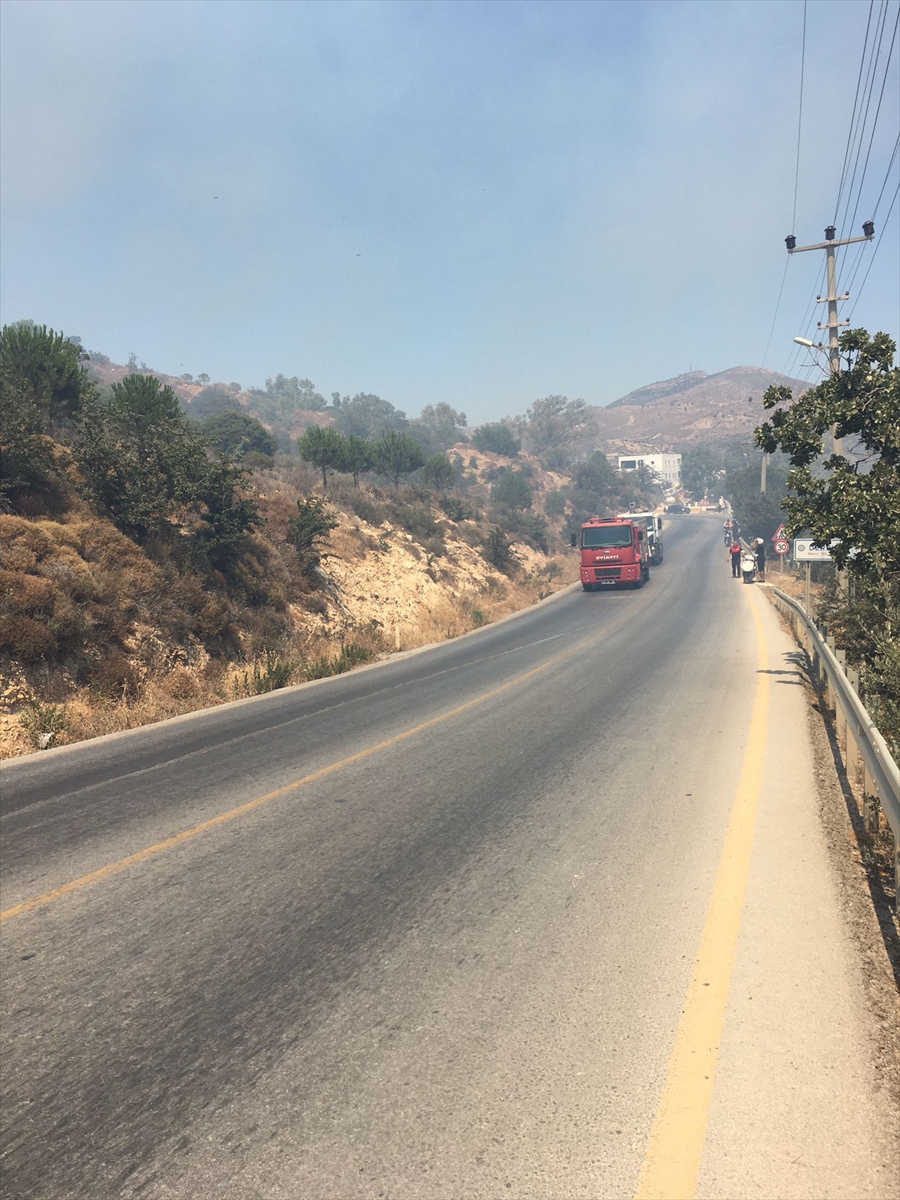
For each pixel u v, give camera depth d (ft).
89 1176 8.97
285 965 13.91
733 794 23.06
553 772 26.35
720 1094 10.09
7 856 20.07
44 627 40.98
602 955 13.89
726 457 583.58
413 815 22.25
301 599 70.64
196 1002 12.75
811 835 19.48
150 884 17.83
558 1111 9.84
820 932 14.46
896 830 15.11
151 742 34.40
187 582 54.54
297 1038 11.63
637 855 18.62
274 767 28.60
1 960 14.42
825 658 33.78
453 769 27.27
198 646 52.75
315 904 16.46
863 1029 11.44
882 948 13.92
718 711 35.04
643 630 70.28
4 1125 9.95
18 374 64.18
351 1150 9.25
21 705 38.50
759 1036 11.34
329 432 125.90
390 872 18.08
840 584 57.82
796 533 38.52
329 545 88.89
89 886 17.81
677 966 13.42
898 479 35.32
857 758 24.22
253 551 68.74
